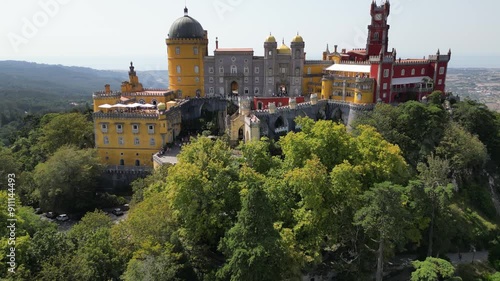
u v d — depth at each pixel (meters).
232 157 83.88
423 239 78.00
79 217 101.25
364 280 66.38
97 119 116.44
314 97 127.69
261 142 83.69
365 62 133.38
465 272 77.31
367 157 77.00
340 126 80.44
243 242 54.44
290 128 122.06
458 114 117.94
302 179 64.38
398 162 77.69
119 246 61.19
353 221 65.19
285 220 66.25
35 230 68.75
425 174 82.56
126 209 104.06
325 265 70.69
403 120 105.94
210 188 66.75
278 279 55.88
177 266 56.19
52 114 146.50
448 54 136.00
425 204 70.81
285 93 145.88
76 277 52.34
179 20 143.88
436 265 60.84
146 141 116.31
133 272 52.59
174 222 66.12
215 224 65.62
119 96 133.25
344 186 66.19
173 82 146.62
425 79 132.50
